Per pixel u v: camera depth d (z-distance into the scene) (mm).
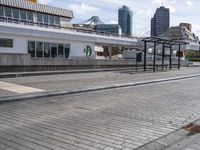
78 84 15438
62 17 49594
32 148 5566
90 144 5848
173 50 51375
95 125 7324
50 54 36531
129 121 7785
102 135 6465
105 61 31547
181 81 19562
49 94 11781
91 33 48281
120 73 25156
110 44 52812
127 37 57438
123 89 14523
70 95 12305
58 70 24797
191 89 14898
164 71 30219
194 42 71438
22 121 7641
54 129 6902
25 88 13367
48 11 46562
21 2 42562
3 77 18500
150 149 5672
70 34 39062
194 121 7879
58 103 10344
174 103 10641
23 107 9547
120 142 6012
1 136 6309
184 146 5945
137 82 16844
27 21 41875
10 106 9711
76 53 40656
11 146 5668
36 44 34750
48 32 35906
